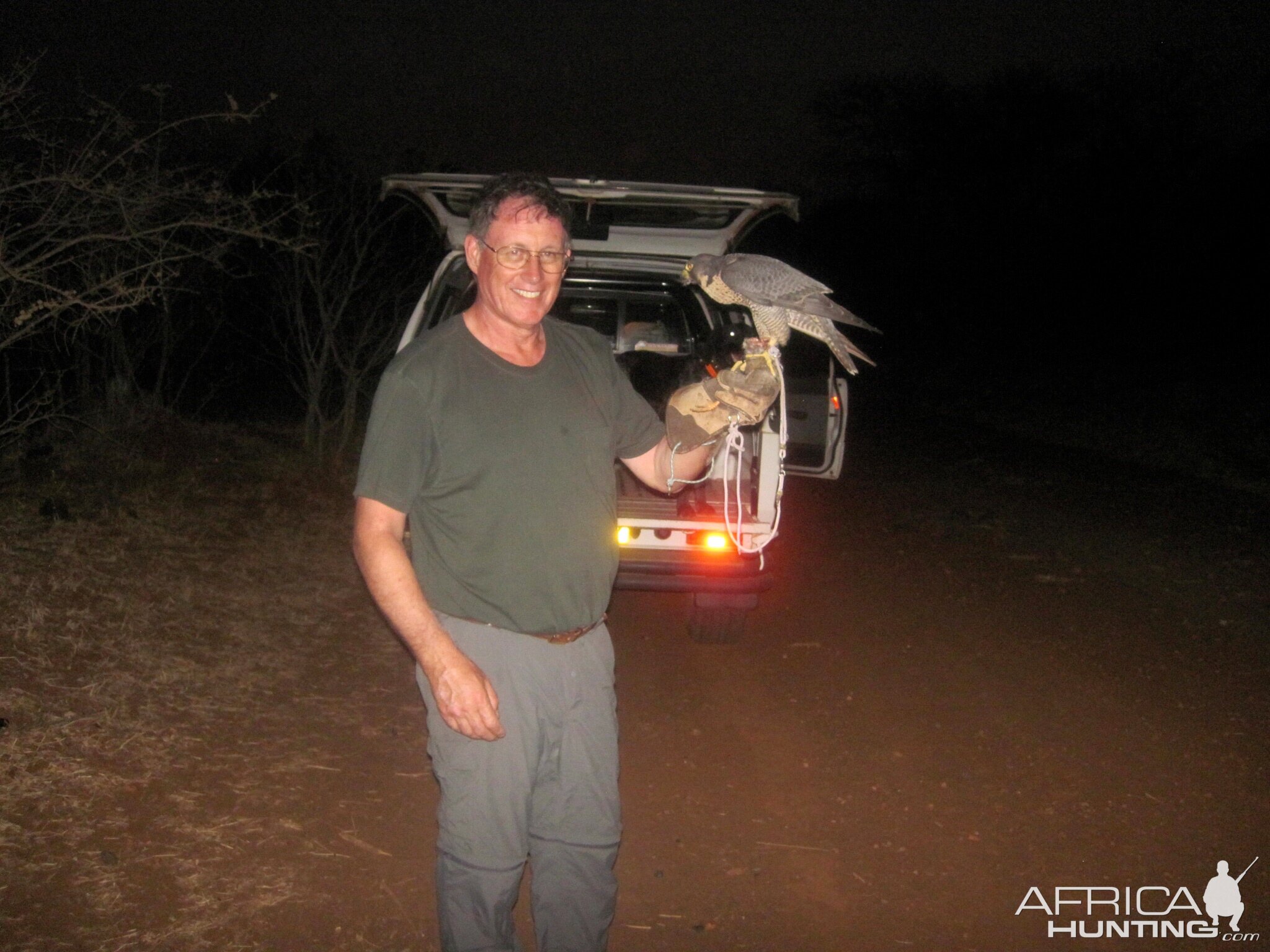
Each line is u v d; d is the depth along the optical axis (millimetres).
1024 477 11953
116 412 8617
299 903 3664
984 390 19984
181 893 3643
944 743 5129
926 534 9234
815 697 5648
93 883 3629
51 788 4078
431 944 3508
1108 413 16016
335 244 9711
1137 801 4602
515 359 2930
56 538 6262
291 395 12992
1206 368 18234
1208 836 4336
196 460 8641
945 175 31016
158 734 4598
